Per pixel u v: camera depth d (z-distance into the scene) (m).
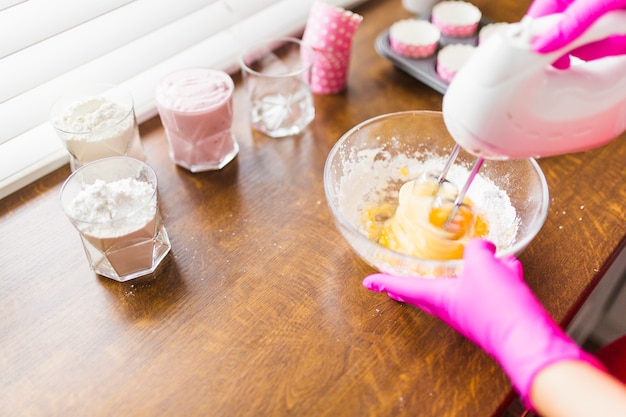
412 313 0.50
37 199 0.60
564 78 0.38
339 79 0.72
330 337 0.48
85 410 0.44
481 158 0.46
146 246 0.51
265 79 0.67
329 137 0.67
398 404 0.44
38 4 0.57
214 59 0.77
